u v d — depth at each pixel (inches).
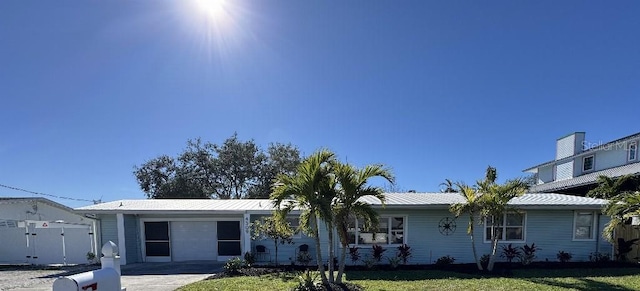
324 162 321.4
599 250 523.8
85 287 155.1
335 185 324.5
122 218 530.6
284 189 319.9
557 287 342.0
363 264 502.9
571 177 975.6
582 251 524.1
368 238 518.0
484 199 430.9
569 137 1000.2
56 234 583.2
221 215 569.0
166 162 1230.9
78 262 578.6
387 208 499.5
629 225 511.5
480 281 370.3
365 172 326.6
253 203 594.2
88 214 539.5
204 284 355.6
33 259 577.0
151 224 567.5
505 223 524.4
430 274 414.0
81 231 584.7
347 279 380.2
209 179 1246.3
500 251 517.0
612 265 476.4
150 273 445.7
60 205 585.0
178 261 556.1
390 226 522.3
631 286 346.3
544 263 493.7
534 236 523.5
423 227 522.6
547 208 501.0
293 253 523.5
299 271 432.8
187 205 567.2
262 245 526.6
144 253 562.3
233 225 569.6
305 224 340.2
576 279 380.5
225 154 1241.4
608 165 872.9
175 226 569.9
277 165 1253.1
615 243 512.4
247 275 408.2
